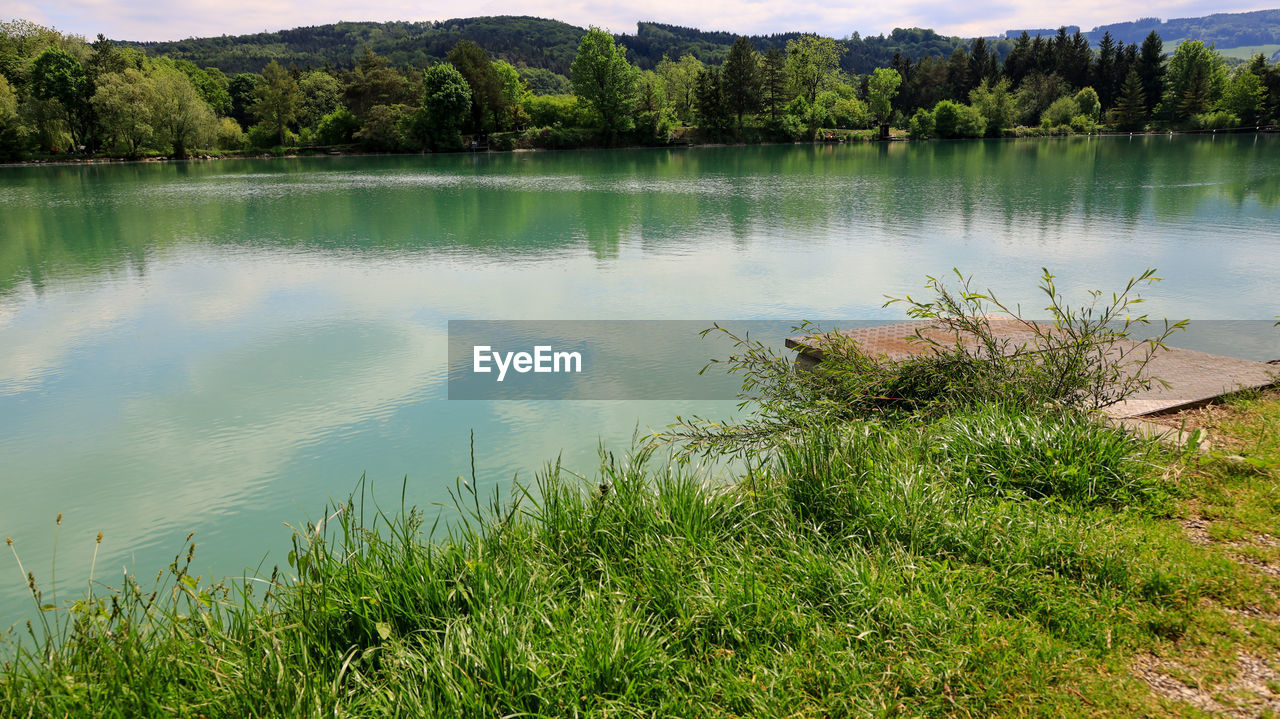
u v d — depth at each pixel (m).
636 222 18.53
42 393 6.71
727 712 2.08
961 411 4.12
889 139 86.62
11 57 61.47
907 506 3.00
